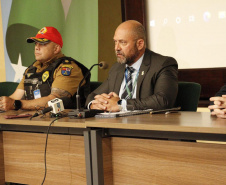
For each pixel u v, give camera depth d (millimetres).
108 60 5215
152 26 4641
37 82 3678
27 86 3727
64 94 3512
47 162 2502
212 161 1848
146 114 2416
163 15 4566
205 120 1946
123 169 2158
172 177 1984
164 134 1908
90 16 4598
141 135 1992
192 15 4406
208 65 4348
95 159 2096
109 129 2111
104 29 5203
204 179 1877
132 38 3082
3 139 2734
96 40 4570
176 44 4516
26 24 4969
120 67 3238
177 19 4488
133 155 2119
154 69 3012
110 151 2188
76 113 2354
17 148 2666
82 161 2322
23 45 5012
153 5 4621
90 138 2119
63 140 2408
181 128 1742
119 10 5047
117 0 5051
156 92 2916
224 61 4262
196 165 1899
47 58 3748
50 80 3627
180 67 4512
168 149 1993
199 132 1786
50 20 4820
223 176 1817
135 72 3141
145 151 2076
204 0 4324
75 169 2359
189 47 4441
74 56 4699
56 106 2502
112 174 2193
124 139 2146
